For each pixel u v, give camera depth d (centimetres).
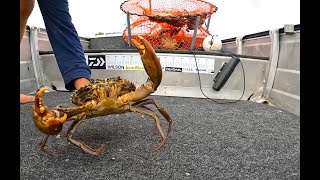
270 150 55
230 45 146
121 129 68
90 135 64
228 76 102
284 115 82
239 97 104
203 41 120
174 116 79
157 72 53
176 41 123
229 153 54
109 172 46
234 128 69
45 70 114
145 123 73
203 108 89
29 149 55
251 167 48
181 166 48
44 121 45
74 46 67
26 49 107
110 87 52
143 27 125
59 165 48
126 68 107
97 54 107
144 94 54
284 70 93
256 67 104
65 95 105
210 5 127
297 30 85
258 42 114
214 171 46
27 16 64
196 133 65
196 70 104
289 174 45
